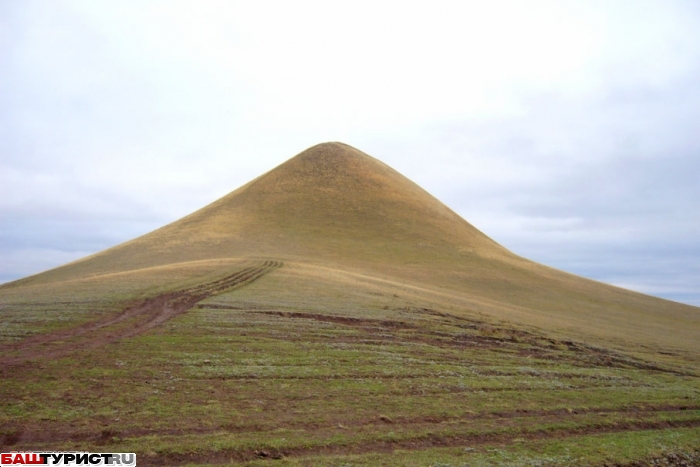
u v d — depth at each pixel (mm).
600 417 21234
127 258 74688
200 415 17641
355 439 16672
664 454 17781
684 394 26125
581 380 26891
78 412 17250
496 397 22375
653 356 37250
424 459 15562
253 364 23984
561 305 64562
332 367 24562
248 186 125188
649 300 79875
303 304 38688
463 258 87188
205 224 96875
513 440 18047
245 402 19203
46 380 20172
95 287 42000
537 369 28141
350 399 20438
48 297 37406
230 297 39750
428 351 29688
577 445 17875
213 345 26641
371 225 99938
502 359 29844
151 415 17344
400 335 33000
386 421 18516
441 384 23406
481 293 65312
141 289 40750
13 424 16156
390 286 54562
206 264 59844
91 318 31156
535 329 40156
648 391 26047
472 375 25516
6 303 35062
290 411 18688
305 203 108812
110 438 15586
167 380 20969
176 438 15773
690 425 21844
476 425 18938
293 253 79375
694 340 51219
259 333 29969
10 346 24781
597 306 67688
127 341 26312
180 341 26953
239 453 15133
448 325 37062
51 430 15930
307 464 14578
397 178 133875
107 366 22234
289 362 24766
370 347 29141
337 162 130750
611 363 32438
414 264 79562
